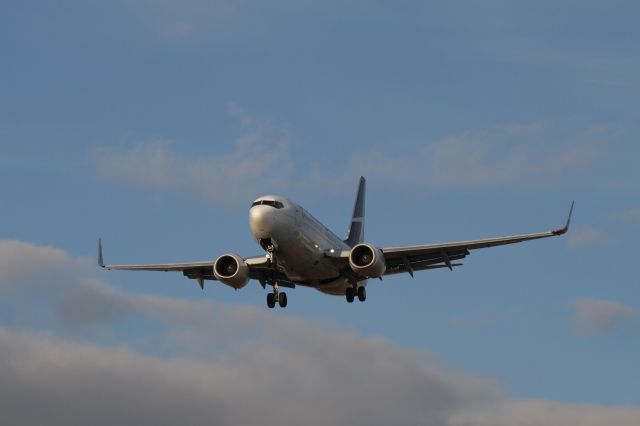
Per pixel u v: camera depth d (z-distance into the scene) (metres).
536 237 198.62
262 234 197.12
